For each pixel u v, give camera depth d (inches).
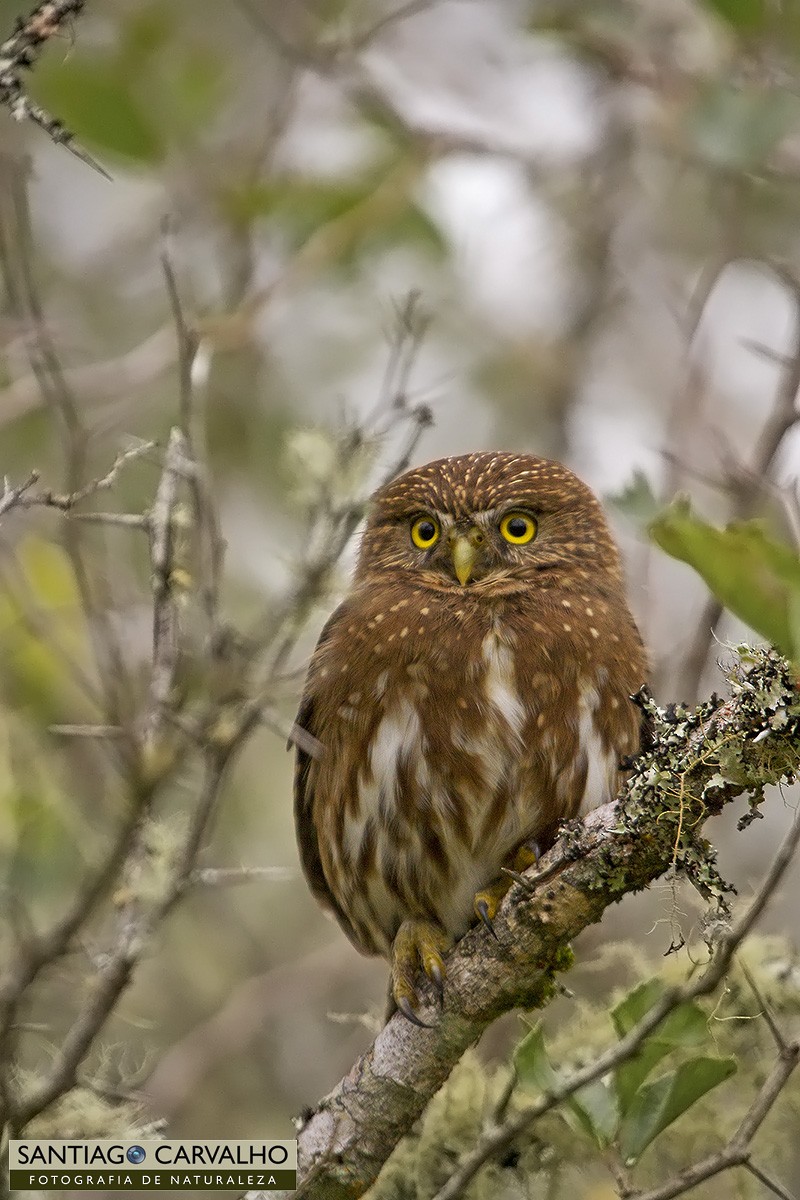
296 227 524.1
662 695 446.6
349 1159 316.5
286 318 573.0
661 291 567.5
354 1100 319.3
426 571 397.1
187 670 290.4
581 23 522.9
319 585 291.7
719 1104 372.2
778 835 501.0
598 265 586.9
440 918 378.9
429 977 327.3
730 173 485.7
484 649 370.9
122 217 561.3
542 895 306.0
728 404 585.0
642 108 527.5
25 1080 304.5
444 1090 373.7
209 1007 519.5
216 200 510.6
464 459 416.5
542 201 564.1
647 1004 304.8
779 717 273.6
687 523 250.2
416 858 372.8
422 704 370.0
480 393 591.8
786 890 465.7
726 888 285.3
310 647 417.1
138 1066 416.2
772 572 248.8
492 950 314.7
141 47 535.8
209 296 560.7
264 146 500.7
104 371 471.5
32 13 282.2
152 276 567.2
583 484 412.5
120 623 339.9
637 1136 305.7
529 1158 366.3
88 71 493.0
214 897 530.9
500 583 387.5
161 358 473.4
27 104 273.7
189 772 325.4
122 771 275.4
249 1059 499.8
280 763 551.8
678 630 524.1
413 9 491.8
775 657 275.0
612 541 410.9
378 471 349.4
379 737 372.2
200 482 305.1
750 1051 372.8
